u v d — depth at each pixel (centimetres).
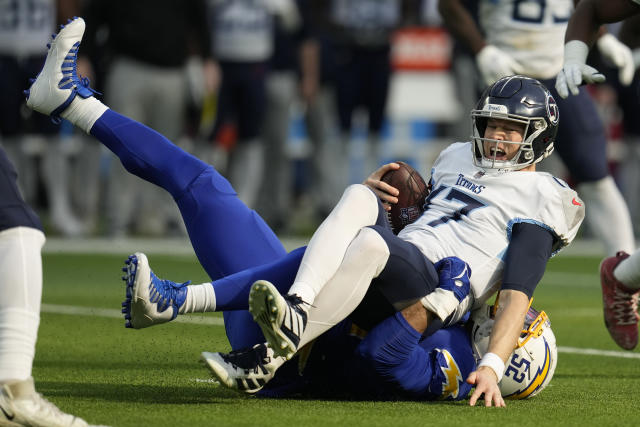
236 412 1232
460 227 1367
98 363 1630
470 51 2138
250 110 3984
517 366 1354
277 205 4316
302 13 4138
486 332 1365
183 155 1425
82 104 1428
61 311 2248
